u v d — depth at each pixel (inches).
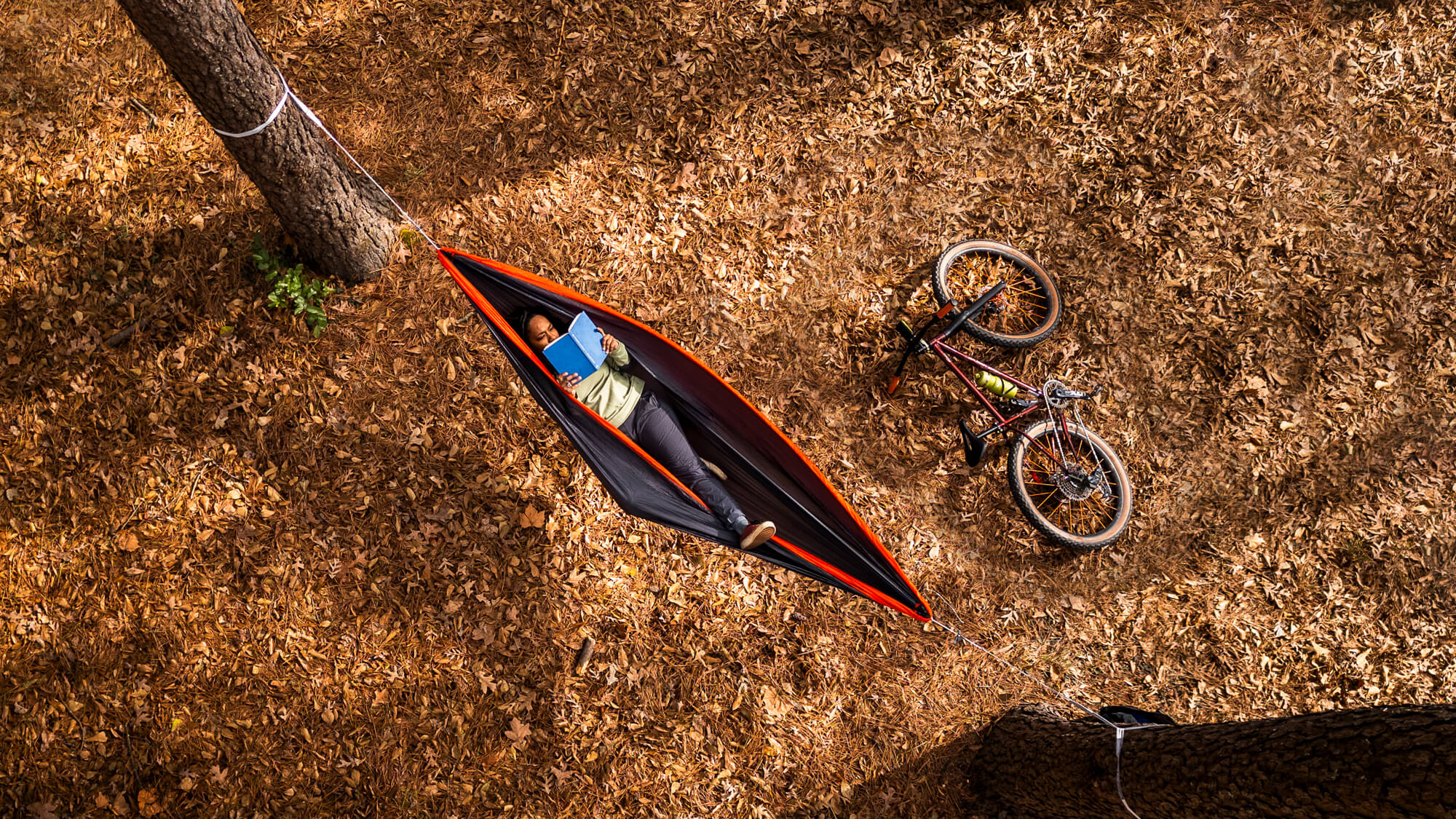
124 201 230.4
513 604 208.2
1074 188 249.4
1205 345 236.1
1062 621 217.3
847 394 231.9
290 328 222.4
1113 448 228.4
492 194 240.2
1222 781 135.3
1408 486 224.1
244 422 214.2
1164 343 236.4
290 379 218.5
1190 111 255.0
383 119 244.4
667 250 239.6
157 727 194.1
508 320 190.9
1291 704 209.3
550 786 197.9
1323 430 228.8
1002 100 256.4
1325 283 239.9
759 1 261.6
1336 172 250.1
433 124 245.1
